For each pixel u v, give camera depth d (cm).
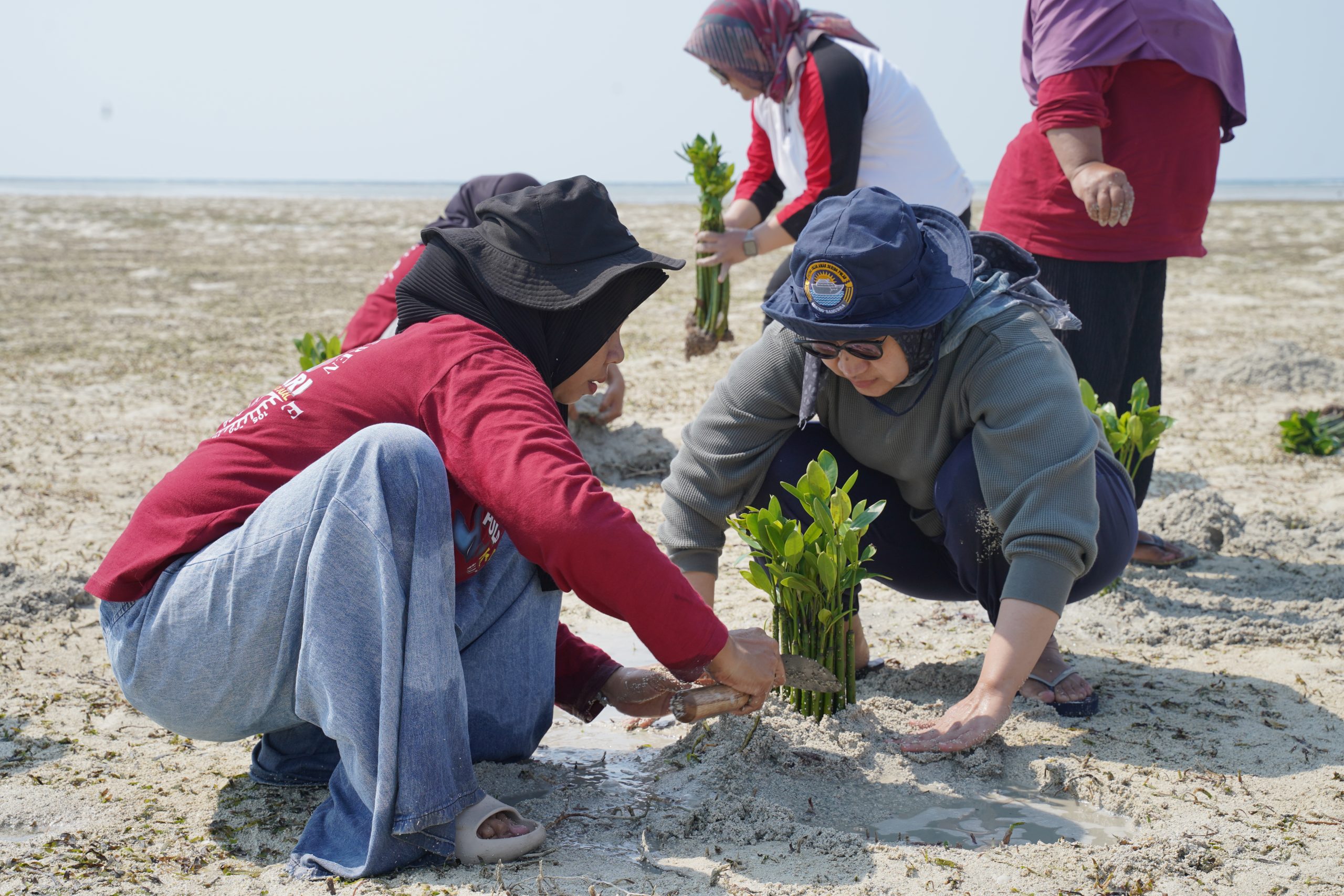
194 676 191
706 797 222
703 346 449
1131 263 352
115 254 1903
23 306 1179
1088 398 342
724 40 395
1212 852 200
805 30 398
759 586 245
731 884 187
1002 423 232
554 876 190
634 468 522
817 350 234
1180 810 218
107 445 567
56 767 242
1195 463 533
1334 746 247
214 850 203
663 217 3022
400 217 3228
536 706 234
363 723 183
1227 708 269
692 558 266
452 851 190
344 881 187
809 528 238
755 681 207
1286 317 1057
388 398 195
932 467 254
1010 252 250
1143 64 332
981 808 223
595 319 211
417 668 183
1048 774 233
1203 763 239
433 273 211
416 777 184
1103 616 336
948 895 185
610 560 178
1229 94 342
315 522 181
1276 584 370
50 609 344
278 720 202
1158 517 412
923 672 288
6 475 505
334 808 200
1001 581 253
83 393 707
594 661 252
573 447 186
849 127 390
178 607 189
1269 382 717
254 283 1445
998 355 233
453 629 189
